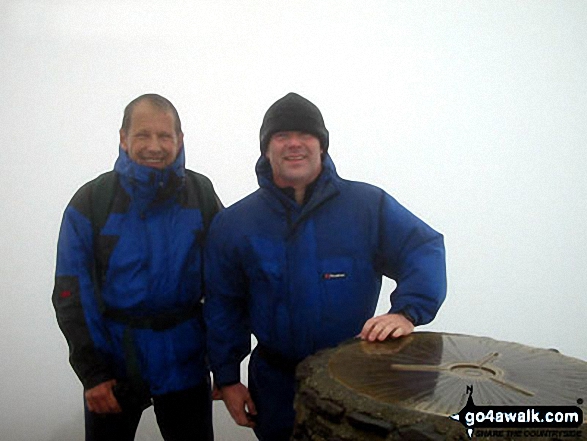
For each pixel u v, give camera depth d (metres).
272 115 1.37
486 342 1.22
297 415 1.08
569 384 0.96
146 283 1.51
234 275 1.47
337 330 1.38
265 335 1.42
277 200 1.41
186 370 1.61
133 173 1.48
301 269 1.36
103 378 1.52
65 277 1.49
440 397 0.90
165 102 1.53
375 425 0.85
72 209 1.52
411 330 1.29
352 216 1.40
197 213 1.59
